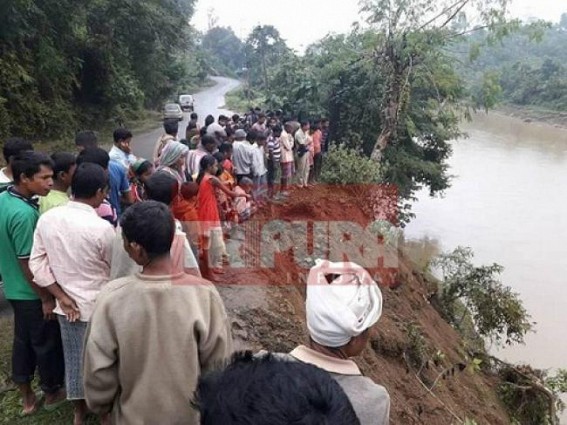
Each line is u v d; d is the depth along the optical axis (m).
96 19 23.05
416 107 16.95
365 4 14.43
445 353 8.97
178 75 34.81
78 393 3.37
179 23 27.50
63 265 3.12
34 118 17.95
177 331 2.32
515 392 9.66
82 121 22.45
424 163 17.25
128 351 2.30
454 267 13.20
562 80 67.12
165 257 2.39
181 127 26.62
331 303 1.94
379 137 15.12
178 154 5.91
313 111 17.02
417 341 7.93
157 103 34.31
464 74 16.72
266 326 5.33
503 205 29.25
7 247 3.45
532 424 9.54
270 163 11.03
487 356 10.50
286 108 18.14
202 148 7.44
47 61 18.25
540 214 27.77
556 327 16.16
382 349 7.24
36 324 3.62
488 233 24.72
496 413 8.59
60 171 3.82
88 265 3.15
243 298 5.72
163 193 3.66
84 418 3.61
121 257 3.02
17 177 3.40
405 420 5.90
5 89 16.66
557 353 14.71
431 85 15.70
